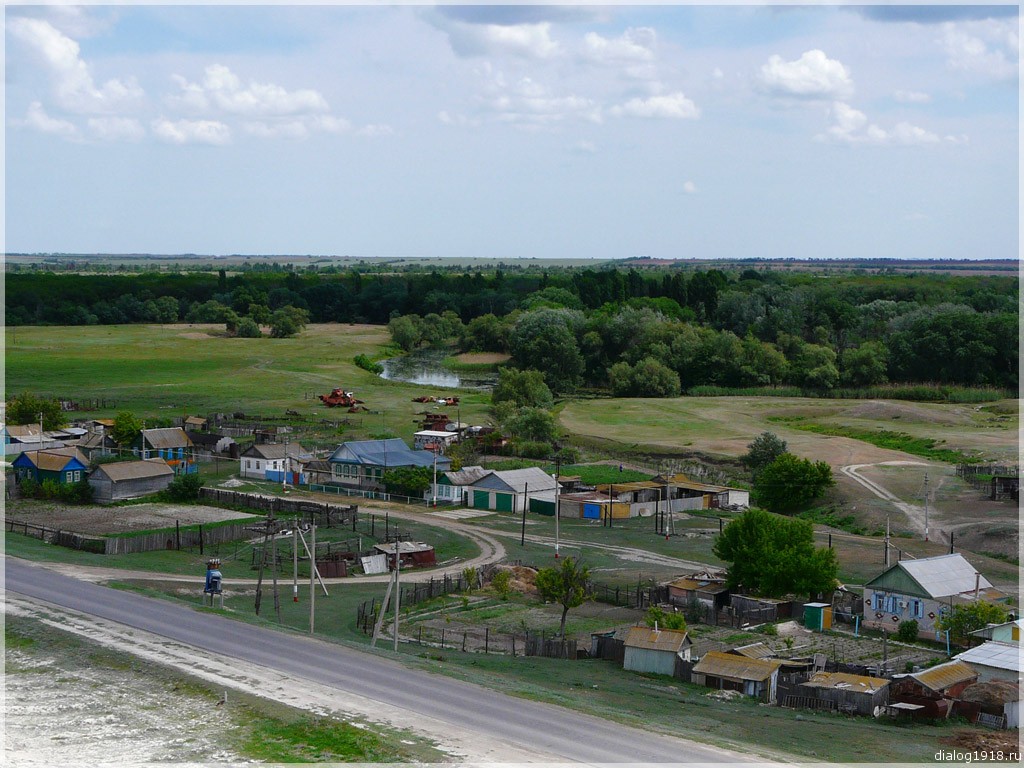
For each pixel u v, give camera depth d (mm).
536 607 59906
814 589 58906
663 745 32500
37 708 34031
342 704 34719
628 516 86812
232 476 97000
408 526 79312
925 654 50875
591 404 151750
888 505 85438
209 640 41781
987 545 73875
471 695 36500
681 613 58344
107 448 101688
